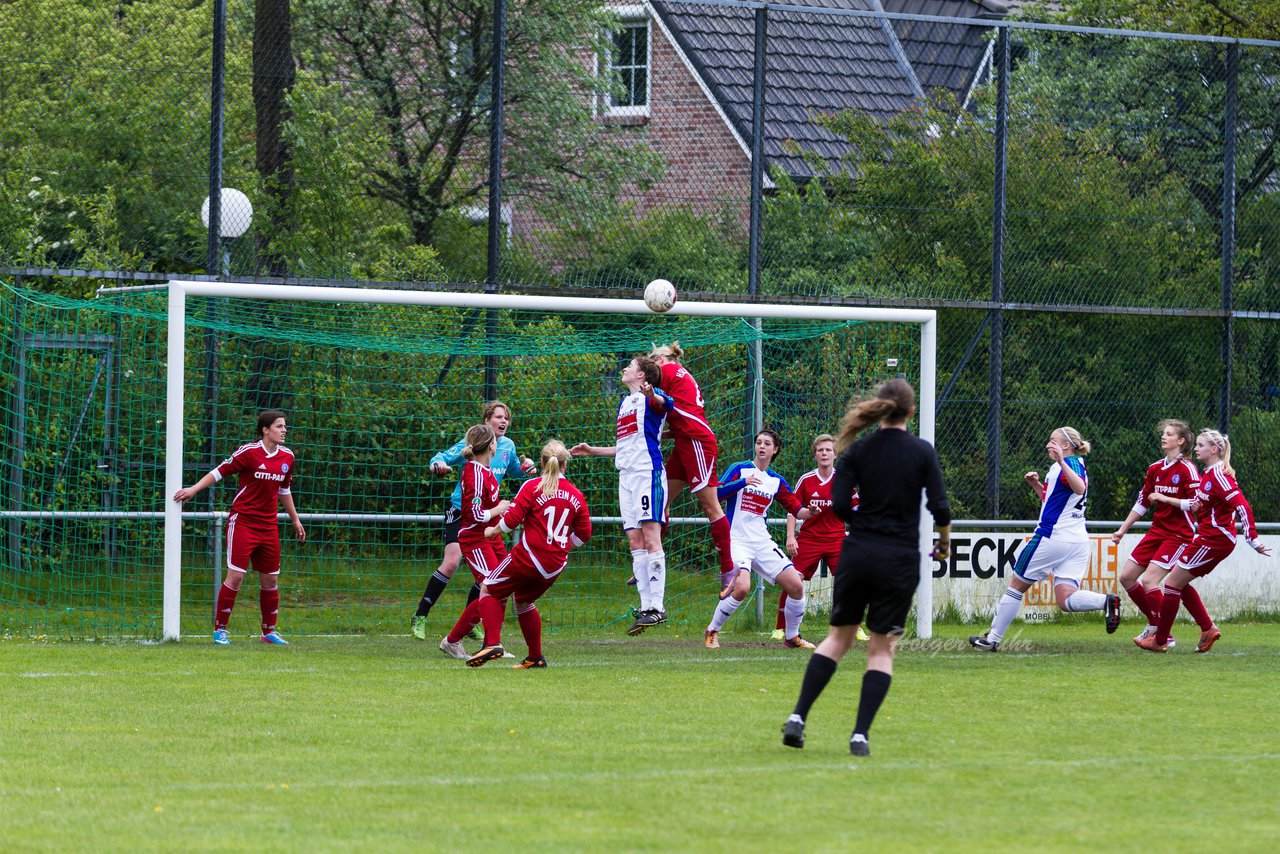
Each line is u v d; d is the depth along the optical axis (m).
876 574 23.52
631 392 39.41
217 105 46.75
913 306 51.06
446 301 41.56
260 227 47.59
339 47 48.41
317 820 18.83
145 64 48.38
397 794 20.39
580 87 49.84
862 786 21.12
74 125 47.78
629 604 48.72
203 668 33.94
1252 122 54.34
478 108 48.53
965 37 55.06
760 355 49.91
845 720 27.23
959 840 18.05
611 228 49.78
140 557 44.72
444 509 48.78
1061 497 40.44
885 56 53.44
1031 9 76.62
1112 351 53.03
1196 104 53.69
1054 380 52.66
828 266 51.03
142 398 45.72
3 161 48.34
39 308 44.47
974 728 26.55
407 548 47.84
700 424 39.41
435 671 33.94
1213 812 19.78
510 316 49.03
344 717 26.92
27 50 64.25
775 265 50.69
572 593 49.50
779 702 29.42
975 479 51.56
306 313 47.44
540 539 34.12
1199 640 44.75
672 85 50.62
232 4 49.72
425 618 41.41
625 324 49.66
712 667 35.34
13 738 24.61
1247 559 53.25
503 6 47.97
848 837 18.11
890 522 23.70
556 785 21.03
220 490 46.50
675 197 50.38
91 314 45.09
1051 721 27.48
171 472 39.69
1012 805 20.05
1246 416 54.09
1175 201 53.41
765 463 40.09
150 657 35.97
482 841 17.77
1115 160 53.00
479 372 48.88
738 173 50.62
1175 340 53.44
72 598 43.91
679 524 49.44
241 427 47.06
